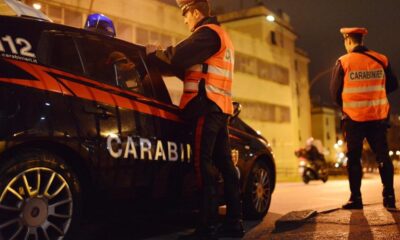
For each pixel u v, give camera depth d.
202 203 4.08
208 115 4.09
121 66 4.14
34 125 3.26
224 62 4.20
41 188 3.38
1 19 3.48
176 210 4.47
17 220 3.23
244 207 5.44
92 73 3.87
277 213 6.20
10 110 3.18
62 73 3.62
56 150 3.51
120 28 20.48
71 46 3.82
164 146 4.25
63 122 3.45
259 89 33.12
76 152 3.53
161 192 4.23
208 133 4.11
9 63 3.32
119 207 3.88
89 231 4.93
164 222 5.50
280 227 4.70
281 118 36.00
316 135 52.62
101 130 3.71
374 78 5.59
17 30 3.51
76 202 3.57
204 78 4.11
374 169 28.41
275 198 8.28
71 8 17.75
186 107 4.15
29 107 3.28
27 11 3.86
